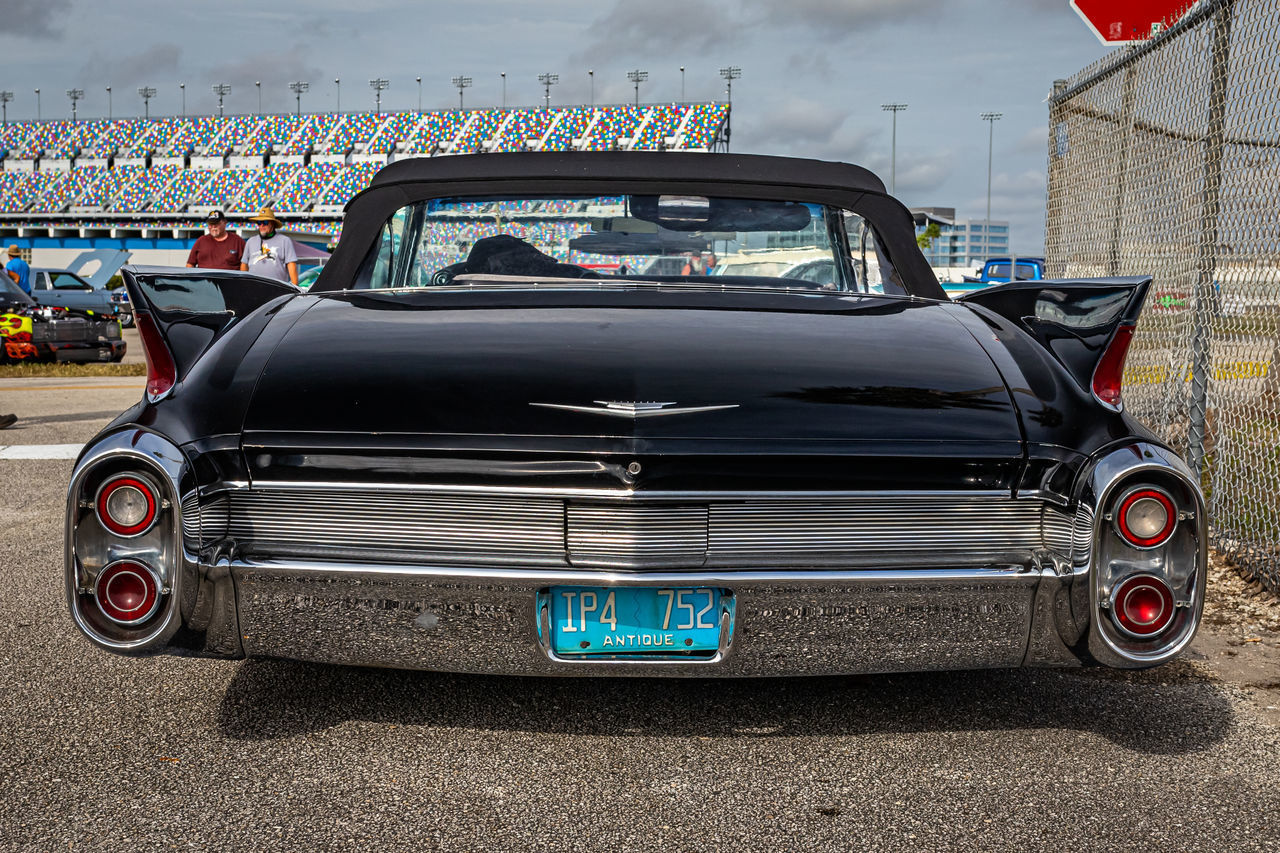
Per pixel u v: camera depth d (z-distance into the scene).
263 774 2.09
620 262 2.76
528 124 64.75
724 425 1.85
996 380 2.01
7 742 2.24
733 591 1.89
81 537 1.88
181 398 1.96
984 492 1.89
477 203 2.76
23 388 10.85
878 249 2.74
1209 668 2.75
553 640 1.92
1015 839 1.86
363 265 2.73
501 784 2.06
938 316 2.33
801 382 1.95
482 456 1.83
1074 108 5.56
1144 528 1.85
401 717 2.36
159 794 2.01
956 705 2.45
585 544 1.87
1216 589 3.48
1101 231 5.18
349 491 1.88
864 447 1.84
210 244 8.95
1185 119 4.18
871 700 2.47
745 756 2.18
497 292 2.43
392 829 1.89
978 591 1.90
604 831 1.89
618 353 2.01
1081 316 2.11
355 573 1.88
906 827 1.90
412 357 2.01
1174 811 1.96
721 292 2.46
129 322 23.98
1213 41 3.87
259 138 67.31
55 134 69.56
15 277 17.58
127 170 67.25
